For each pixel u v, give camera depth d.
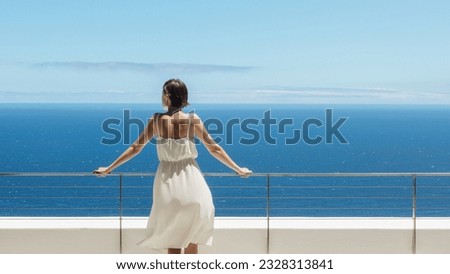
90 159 58.53
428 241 4.61
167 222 3.85
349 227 4.62
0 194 46.19
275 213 40.41
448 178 45.91
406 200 41.38
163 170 3.86
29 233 4.58
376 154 63.03
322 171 52.78
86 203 42.88
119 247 4.60
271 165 55.47
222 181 49.47
